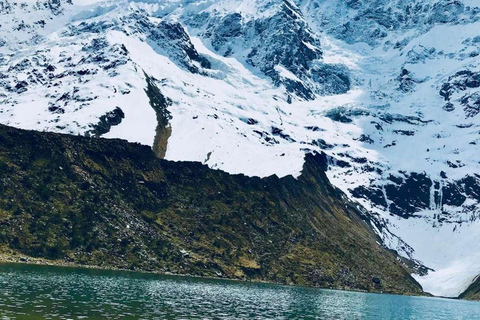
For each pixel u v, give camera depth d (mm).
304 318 167125
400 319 195000
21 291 151375
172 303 162625
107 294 163875
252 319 152000
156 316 139125
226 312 158875
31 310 129000
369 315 195625
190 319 140250
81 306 140125
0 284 159125
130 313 138875
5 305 131375
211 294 195000
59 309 133500
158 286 198250
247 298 197375
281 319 158750
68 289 164125
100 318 128750
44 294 150625
